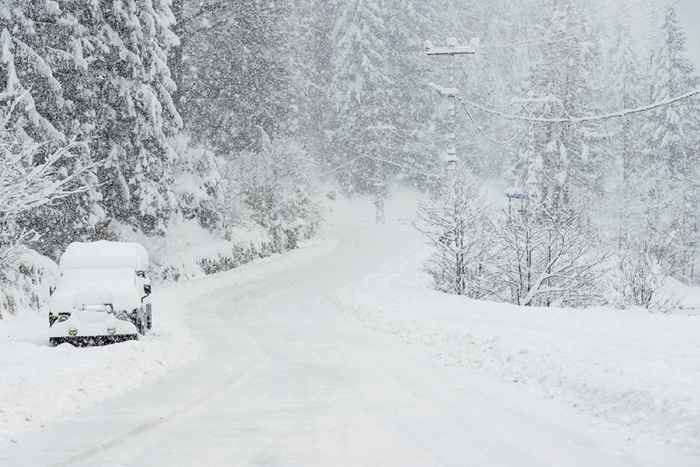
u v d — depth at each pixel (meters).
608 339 13.40
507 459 6.59
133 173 30.59
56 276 23.22
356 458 6.61
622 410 8.44
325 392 10.23
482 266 27.59
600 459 6.61
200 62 46.00
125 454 6.77
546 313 19.14
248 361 13.83
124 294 15.30
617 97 71.06
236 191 43.78
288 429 7.83
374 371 12.23
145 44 30.39
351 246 52.69
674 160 60.81
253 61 46.44
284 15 52.41
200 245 37.31
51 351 12.80
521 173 55.97
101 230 28.31
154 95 30.00
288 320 22.05
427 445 7.10
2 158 18.41
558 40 54.16
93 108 28.52
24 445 7.18
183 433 7.66
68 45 26.67
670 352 11.66
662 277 25.83
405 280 32.97
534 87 54.97
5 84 24.05
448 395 9.94
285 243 47.81
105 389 10.31
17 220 23.52
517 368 11.62
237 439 7.37
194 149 36.78
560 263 25.45
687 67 62.50
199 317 23.02
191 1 43.88
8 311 20.48
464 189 27.97
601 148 60.41
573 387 9.77
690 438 7.14
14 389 9.23
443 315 19.53
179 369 12.79
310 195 57.09
